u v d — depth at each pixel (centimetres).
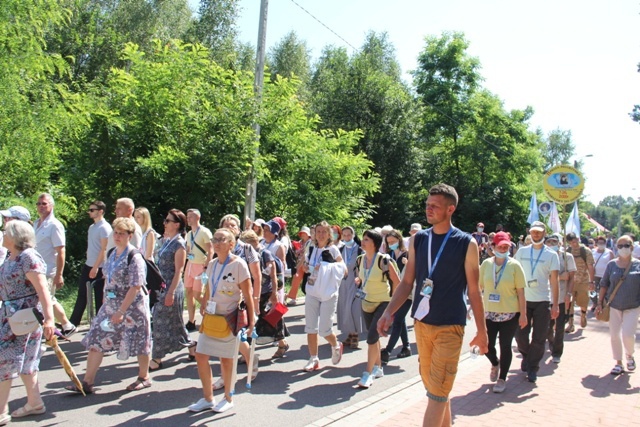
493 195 3712
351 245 830
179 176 1416
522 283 659
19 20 1095
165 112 1456
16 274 476
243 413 548
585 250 1147
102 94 1623
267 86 1694
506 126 3922
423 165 3572
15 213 716
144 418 521
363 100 3319
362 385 649
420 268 408
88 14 2392
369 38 4400
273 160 1609
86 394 582
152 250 761
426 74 4019
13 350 482
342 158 1897
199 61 1515
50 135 1226
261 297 751
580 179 1089
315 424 522
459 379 708
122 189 1440
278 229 892
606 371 780
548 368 791
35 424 493
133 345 586
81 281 863
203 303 554
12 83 1085
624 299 773
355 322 753
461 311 392
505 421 543
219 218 1499
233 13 2967
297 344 888
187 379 655
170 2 2775
